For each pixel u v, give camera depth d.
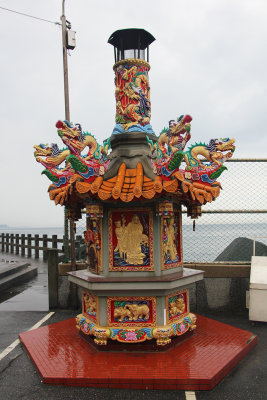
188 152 4.64
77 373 3.80
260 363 4.27
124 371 3.82
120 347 4.37
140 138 4.82
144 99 5.05
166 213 4.24
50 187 4.84
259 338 5.17
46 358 4.22
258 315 5.67
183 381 3.62
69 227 7.53
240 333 5.05
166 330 4.25
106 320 4.41
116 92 5.14
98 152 4.35
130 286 4.23
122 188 4.21
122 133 4.86
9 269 11.27
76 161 4.01
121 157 4.75
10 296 9.18
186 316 4.82
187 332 4.85
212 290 6.58
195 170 4.63
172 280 4.21
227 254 8.57
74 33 7.23
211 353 4.29
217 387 3.68
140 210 4.48
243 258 8.17
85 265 6.88
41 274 13.30
